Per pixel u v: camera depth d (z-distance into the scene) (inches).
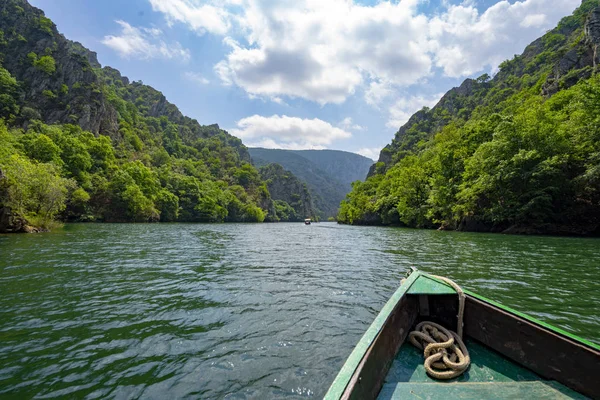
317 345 216.2
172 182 3666.3
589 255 608.4
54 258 559.2
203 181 4889.3
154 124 6407.5
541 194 1181.1
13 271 446.0
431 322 188.5
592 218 1134.4
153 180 2957.7
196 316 274.7
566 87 2241.6
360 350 125.8
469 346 175.9
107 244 808.9
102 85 4891.7
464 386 130.6
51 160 2102.6
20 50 3459.6
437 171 1957.4
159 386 164.4
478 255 627.8
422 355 166.6
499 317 169.8
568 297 320.5
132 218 2443.4
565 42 4333.2
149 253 670.5
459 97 6481.3
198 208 3533.5
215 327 249.0
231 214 4623.5
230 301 321.4
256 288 376.2
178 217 3366.1
